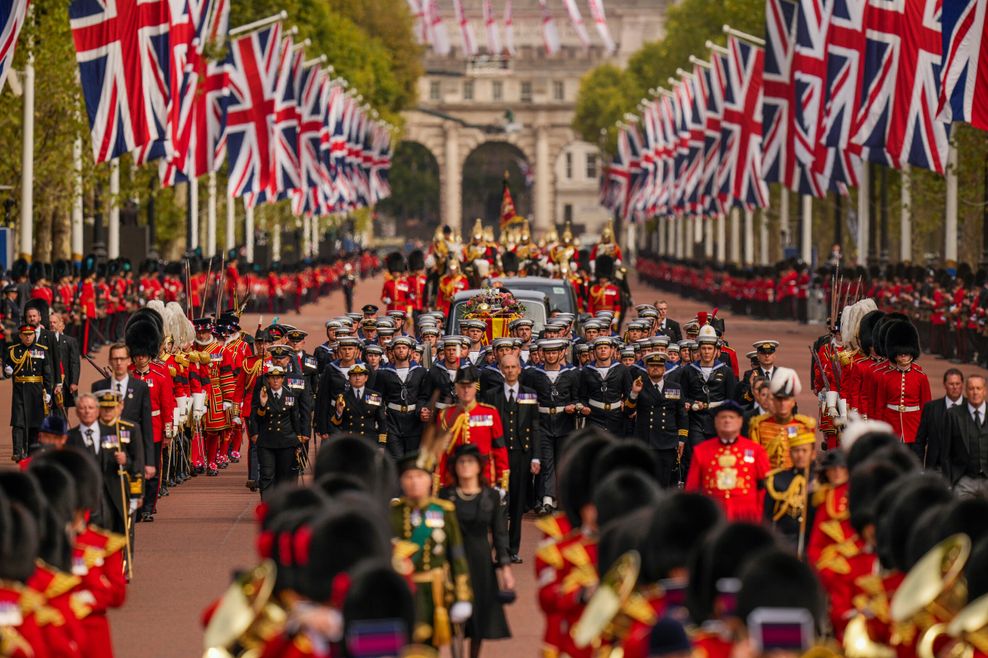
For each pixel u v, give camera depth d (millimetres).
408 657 32188
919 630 40375
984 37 116625
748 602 31719
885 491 46406
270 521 40125
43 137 187250
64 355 106062
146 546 79375
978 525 42281
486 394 81125
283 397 86875
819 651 31422
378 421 85000
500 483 69750
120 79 138375
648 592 36875
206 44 178000
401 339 84938
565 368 85688
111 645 54344
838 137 152625
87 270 183500
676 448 86375
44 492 47812
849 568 47688
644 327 100375
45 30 166875
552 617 42812
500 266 160375
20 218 191750
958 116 117250
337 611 34594
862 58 146875
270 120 198750
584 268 166375
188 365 99938
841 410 86750
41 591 43406
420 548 48812
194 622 63906
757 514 58656
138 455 68250
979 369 173500
